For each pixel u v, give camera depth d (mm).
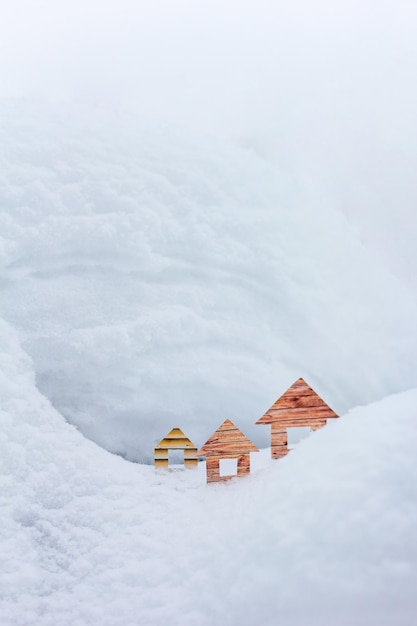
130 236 1607
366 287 1862
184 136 1930
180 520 1246
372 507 993
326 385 1676
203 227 1691
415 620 896
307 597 941
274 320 1676
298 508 1061
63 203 1627
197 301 1612
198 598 1060
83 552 1209
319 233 1904
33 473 1310
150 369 1521
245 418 1589
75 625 1088
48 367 1498
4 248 1550
